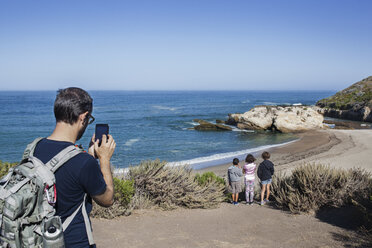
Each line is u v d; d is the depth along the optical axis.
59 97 1.67
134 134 44.59
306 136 39.38
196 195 8.85
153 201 8.29
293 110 48.41
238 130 47.91
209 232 6.26
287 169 18.25
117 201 7.12
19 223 1.38
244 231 6.45
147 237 5.68
